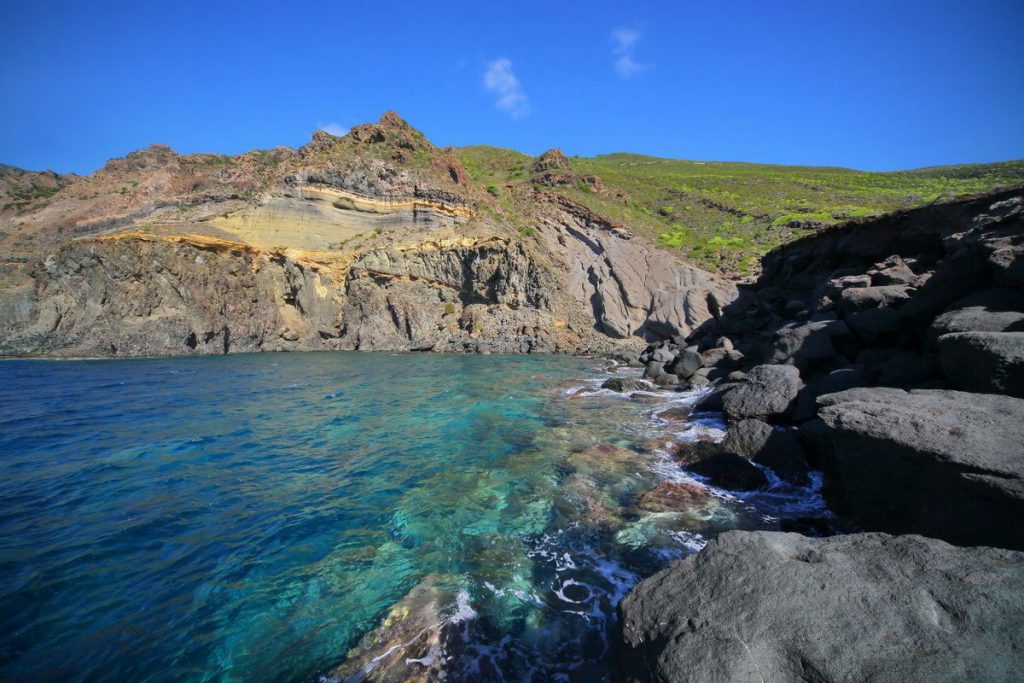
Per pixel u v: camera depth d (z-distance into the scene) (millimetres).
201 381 20234
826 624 3447
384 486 8328
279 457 9961
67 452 10258
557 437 11203
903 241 18391
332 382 19938
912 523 5324
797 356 12141
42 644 4445
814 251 23469
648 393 16391
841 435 6188
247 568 5766
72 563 5832
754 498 7629
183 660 4270
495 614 4879
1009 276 8312
